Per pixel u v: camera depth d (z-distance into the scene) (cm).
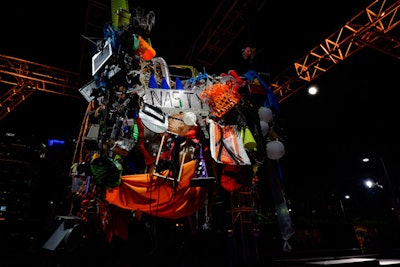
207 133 372
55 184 671
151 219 490
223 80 381
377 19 991
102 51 342
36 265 705
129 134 340
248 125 401
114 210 418
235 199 607
